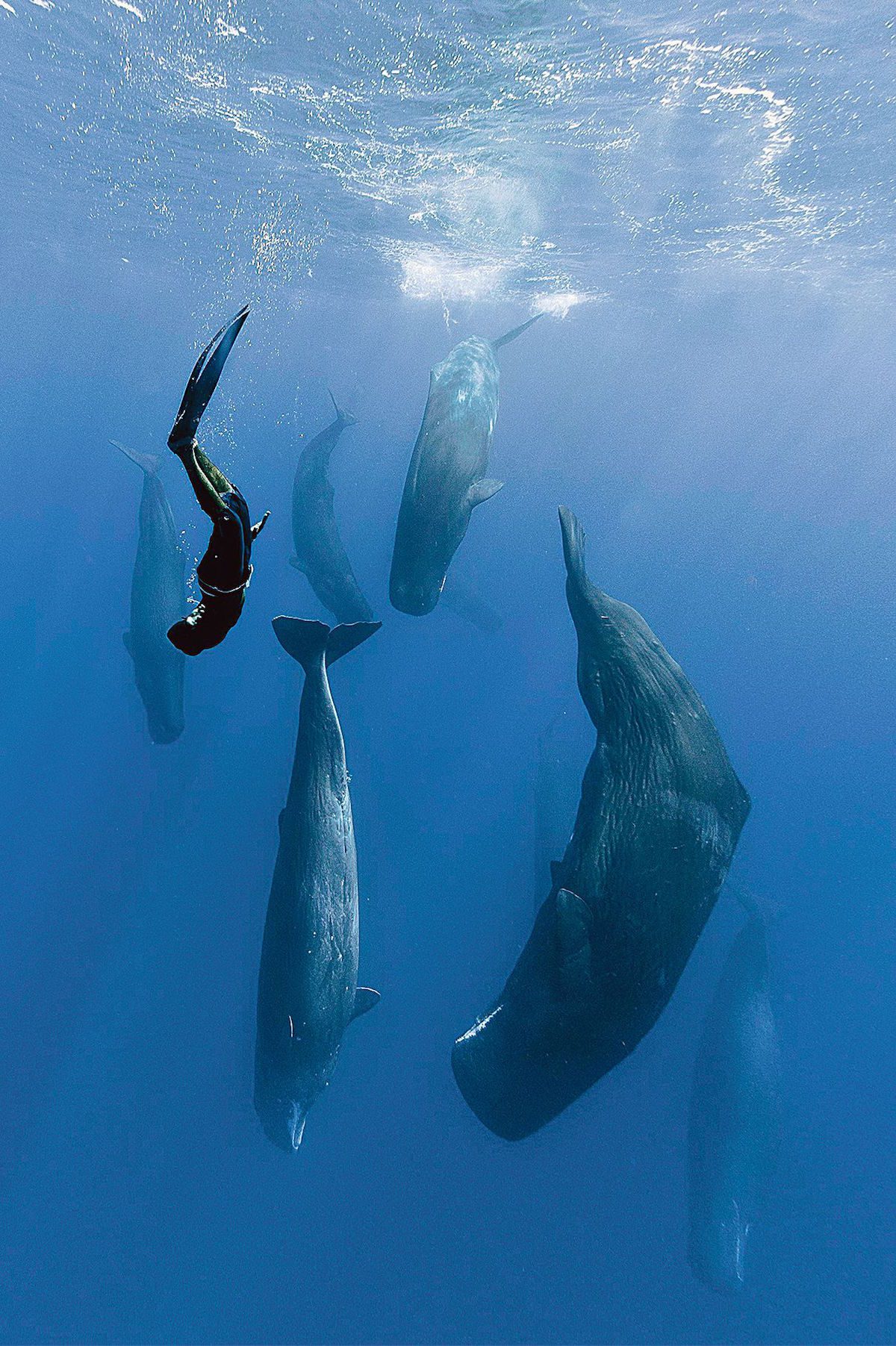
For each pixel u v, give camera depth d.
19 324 65.62
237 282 33.78
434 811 22.55
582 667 7.74
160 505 13.91
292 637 9.29
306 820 9.01
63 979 17.77
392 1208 15.34
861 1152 17.05
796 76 12.23
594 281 25.91
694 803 7.36
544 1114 8.42
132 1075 16.41
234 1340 13.77
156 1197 15.28
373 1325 14.05
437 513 8.80
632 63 12.03
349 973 9.18
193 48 13.16
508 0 10.45
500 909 19.55
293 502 15.21
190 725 23.17
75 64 14.78
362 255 25.81
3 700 26.80
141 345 66.44
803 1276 15.12
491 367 10.41
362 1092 16.27
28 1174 15.34
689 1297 14.66
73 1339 13.67
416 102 13.90
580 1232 15.38
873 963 21.69
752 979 12.63
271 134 16.33
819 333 32.19
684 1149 15.91
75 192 23.52
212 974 17.70
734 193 17.17
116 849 20.36
